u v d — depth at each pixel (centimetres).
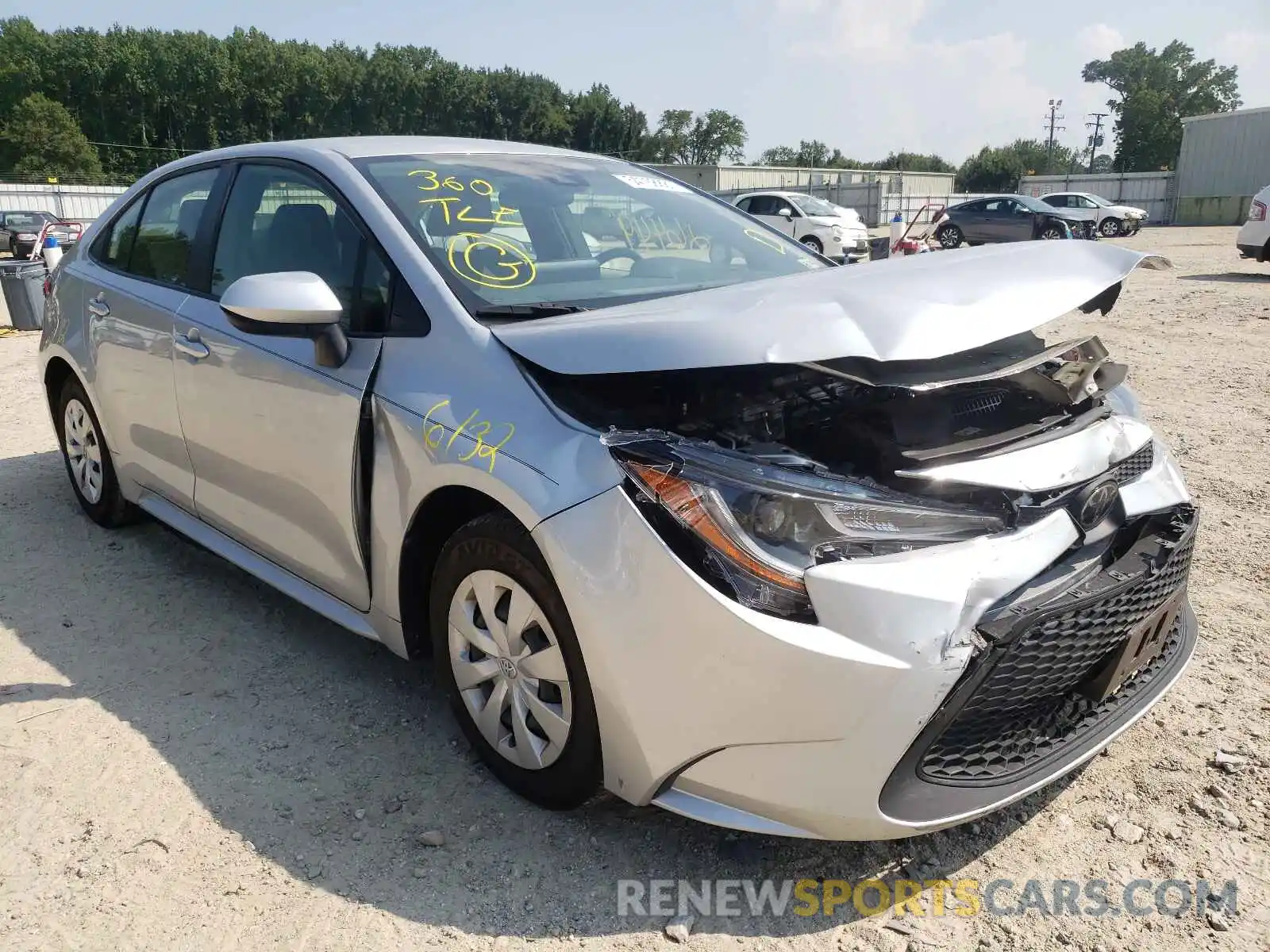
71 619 358
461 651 255
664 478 205
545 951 207
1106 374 273
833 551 199
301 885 225
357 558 277
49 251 1166
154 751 276
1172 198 4781
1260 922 213
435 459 242
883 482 212
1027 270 242
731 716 199
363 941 209
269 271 315
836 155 13575
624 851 237
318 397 279
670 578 201
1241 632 340
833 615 194
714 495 201
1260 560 401
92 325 399
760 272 331
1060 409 246
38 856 234
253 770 268
